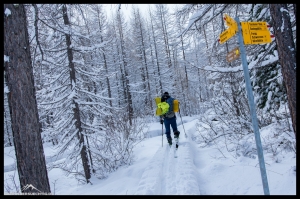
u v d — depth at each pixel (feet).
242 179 14.32
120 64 87.71
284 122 18.86
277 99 21.49
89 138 28.02
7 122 75.87
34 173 12.85
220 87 30.66
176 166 19.45
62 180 29.27
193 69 90.48
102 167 27.14
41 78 25.66
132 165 25.27
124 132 30.66
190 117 81.66
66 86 27.25
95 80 28.66
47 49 23.63
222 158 19.29
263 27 9.64
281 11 12.53
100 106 29.22
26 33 13.61
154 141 36.76
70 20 26.25
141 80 103.14
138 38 95.91
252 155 17.58
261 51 19.42
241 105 23.82
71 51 26.68
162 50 98.12
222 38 10.44
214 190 14.05
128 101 82.69
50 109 26.16
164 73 94.38
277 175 13.39
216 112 26.94
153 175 17.83
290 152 16.02
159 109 26.08
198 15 16.96
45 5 20.39
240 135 22.39
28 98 13.01
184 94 98.63
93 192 19.77
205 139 26.71
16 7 13.05
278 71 20.18
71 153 26.63
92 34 27.35
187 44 20.17
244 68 9.15
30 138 12.88
